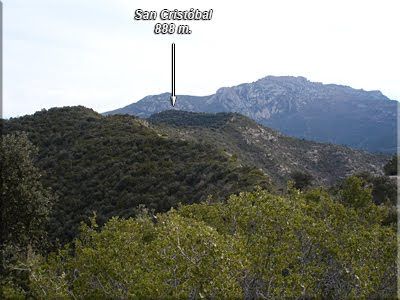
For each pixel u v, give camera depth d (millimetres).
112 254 10523
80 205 41219
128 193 41562
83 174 46625
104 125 64250
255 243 10500
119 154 51719
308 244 11234
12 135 16984
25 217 16875
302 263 10438
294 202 12211
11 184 16625
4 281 12945
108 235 11969
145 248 11039
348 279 9977
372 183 32188
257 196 12047
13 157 16703
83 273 10219
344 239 11406
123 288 9930
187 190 41250
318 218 13180
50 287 9805
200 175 42906
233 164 45000
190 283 8547
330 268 10633
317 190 18469
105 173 46469
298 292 8867
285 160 107312
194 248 8852
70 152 52656
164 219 14055
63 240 34875
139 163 48250
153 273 9164
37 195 16828
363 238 11008
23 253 16703
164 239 9297
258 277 9578
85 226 12375
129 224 13234
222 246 8828
